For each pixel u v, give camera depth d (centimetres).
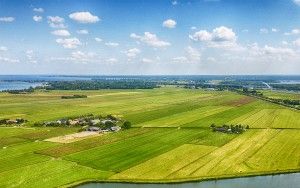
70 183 10188
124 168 11500
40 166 11569
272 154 13162
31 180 10325
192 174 10994
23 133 16650
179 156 12838
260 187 10125
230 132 16888
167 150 13625
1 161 12075
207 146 14262
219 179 10706
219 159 12494
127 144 14550
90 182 10425
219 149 13825
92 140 15188
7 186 9825
